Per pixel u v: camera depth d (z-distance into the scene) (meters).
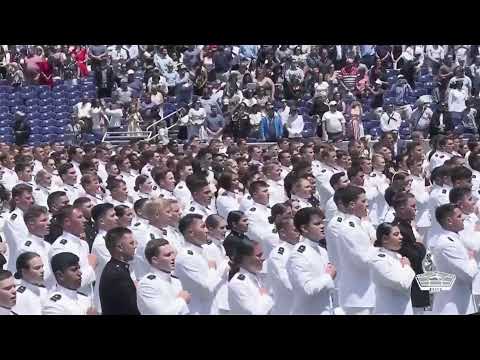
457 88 44.94
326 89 46.66
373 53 49.38
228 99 45.25
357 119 43.41
